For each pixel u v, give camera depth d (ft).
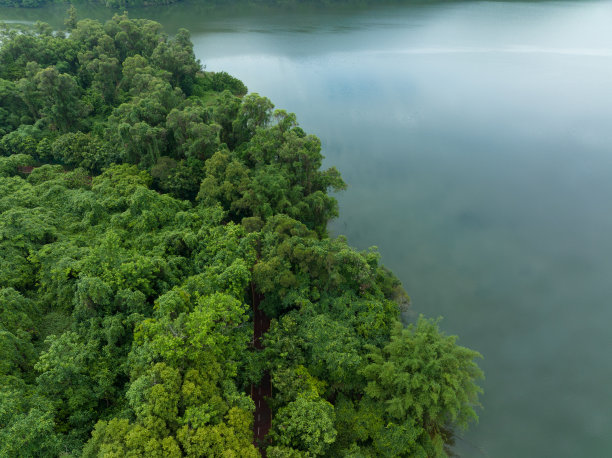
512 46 637.30
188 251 233.55
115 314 187.32
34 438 137.49
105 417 158.92
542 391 205.16
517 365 216.54
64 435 146.92
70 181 285.43
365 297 207.92
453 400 153.58
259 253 227.61
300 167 273.75
